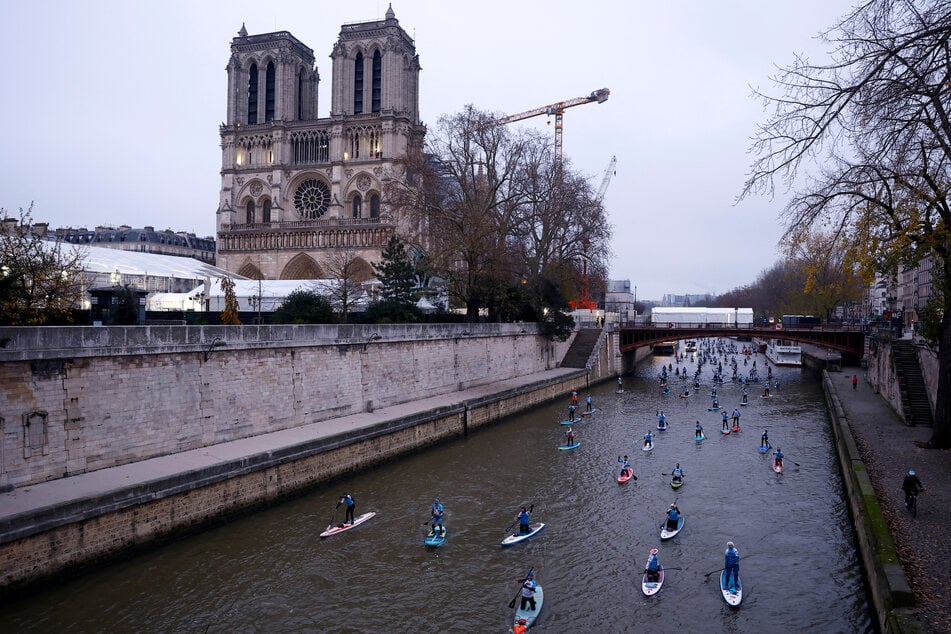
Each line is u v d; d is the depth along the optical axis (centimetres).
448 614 2172
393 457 3831
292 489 3088
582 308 10906
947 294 3106
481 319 7175
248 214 11756
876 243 2477
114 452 2689
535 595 2244
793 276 8438
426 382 4962
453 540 2755
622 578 2453
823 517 3047
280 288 6047
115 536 2289
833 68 1536
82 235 13625
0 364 2289
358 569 2466
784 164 1658
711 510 3158
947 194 2470
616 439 4641
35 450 2403
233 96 11712
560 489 3466
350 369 4088
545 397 6138
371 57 11200
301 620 2106
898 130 1557
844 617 2144
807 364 9644
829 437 4725
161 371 2886
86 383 2580
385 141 10750
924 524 2248
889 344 5075
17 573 1998
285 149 11394
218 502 2697
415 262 6372
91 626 2002
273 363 3500
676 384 7731
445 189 6256
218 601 2188
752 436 4759
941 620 1567
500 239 6256
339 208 10888
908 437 3622
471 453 4159
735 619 2155
